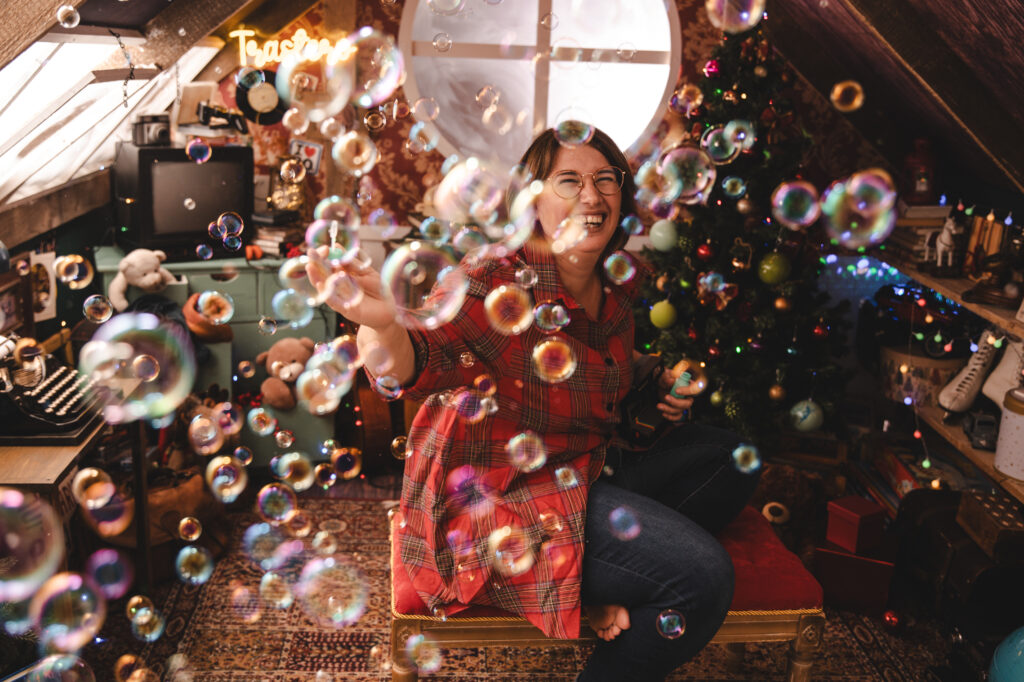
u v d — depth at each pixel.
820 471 3.18
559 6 4.17
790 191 2.80
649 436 1.87
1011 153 2.16
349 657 2.23
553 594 1.54
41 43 1.87
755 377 3.00
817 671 2.24
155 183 3.06
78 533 2.42
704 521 1.86
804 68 3.63
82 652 2.17
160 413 2.67
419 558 1.67
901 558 2.66
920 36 2.08
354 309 1.40
